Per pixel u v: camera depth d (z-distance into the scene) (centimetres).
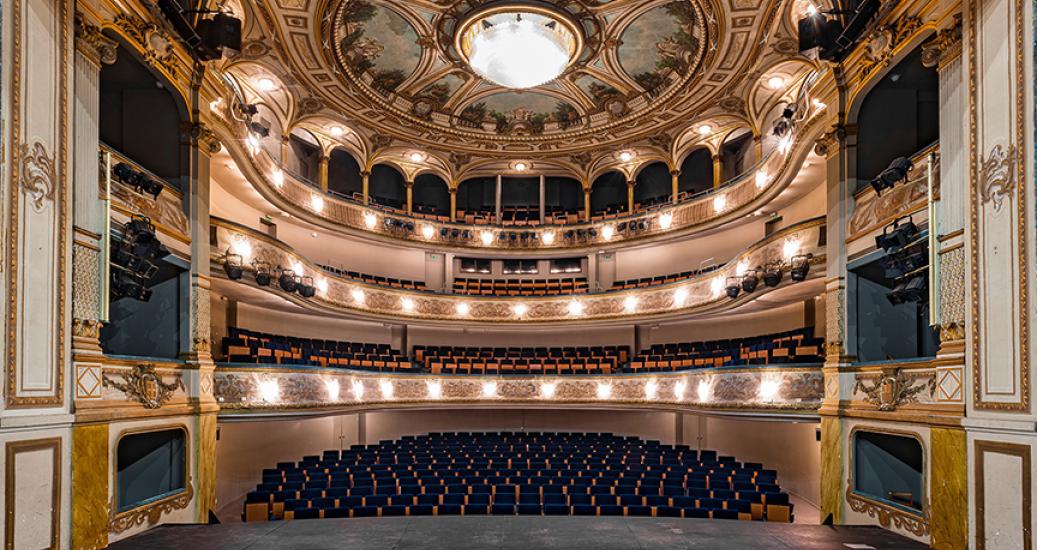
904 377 736
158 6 791
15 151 537
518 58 1290
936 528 637
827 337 940
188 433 850
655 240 1884
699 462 1412
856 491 826
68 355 600
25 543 533
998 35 572
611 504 1024
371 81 1500
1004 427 546
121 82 877
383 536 657
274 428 1487
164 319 883
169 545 645
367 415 1867
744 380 1209
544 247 2045
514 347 2064
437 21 1245
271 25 1203
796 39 1202
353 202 1836
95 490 631
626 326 1995
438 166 2078
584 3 1185
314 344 1728
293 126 1641
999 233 564
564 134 1823
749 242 1711
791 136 1167
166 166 903
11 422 517
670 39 1299
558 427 2023
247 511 990
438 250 2022
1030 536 518
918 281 714
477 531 677
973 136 605
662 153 1923
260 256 1256
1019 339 537
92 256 652
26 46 555
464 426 2019
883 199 826
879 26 782
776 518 953
